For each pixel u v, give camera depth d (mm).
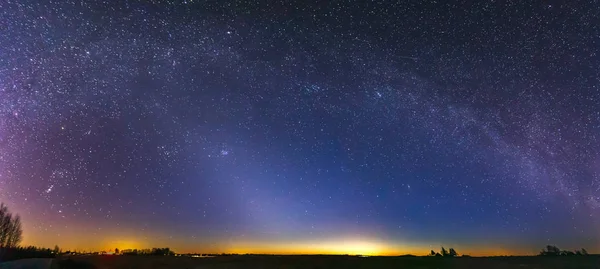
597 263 17516
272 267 17391
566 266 17094
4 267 16594
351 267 17672
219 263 17922
